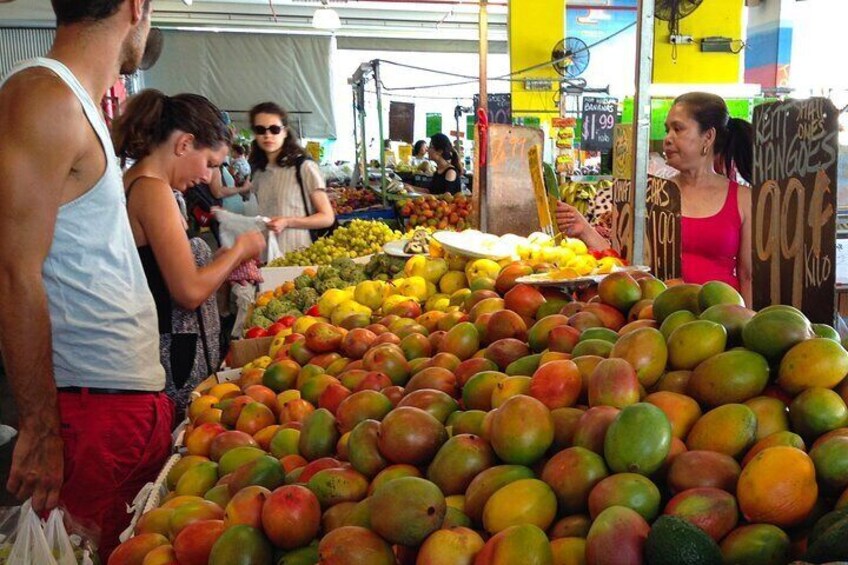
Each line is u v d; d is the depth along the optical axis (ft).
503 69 59.06
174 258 7.24
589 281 6.61
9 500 11.77
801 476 3.25
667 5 19.71
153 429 6.43
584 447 3.80
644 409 3.64
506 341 5.57
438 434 4.34
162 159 7.55
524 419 3.89
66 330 5.79
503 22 50.08
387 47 52.90
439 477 4.03
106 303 5.86
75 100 5.19
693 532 2.99
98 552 5.99
